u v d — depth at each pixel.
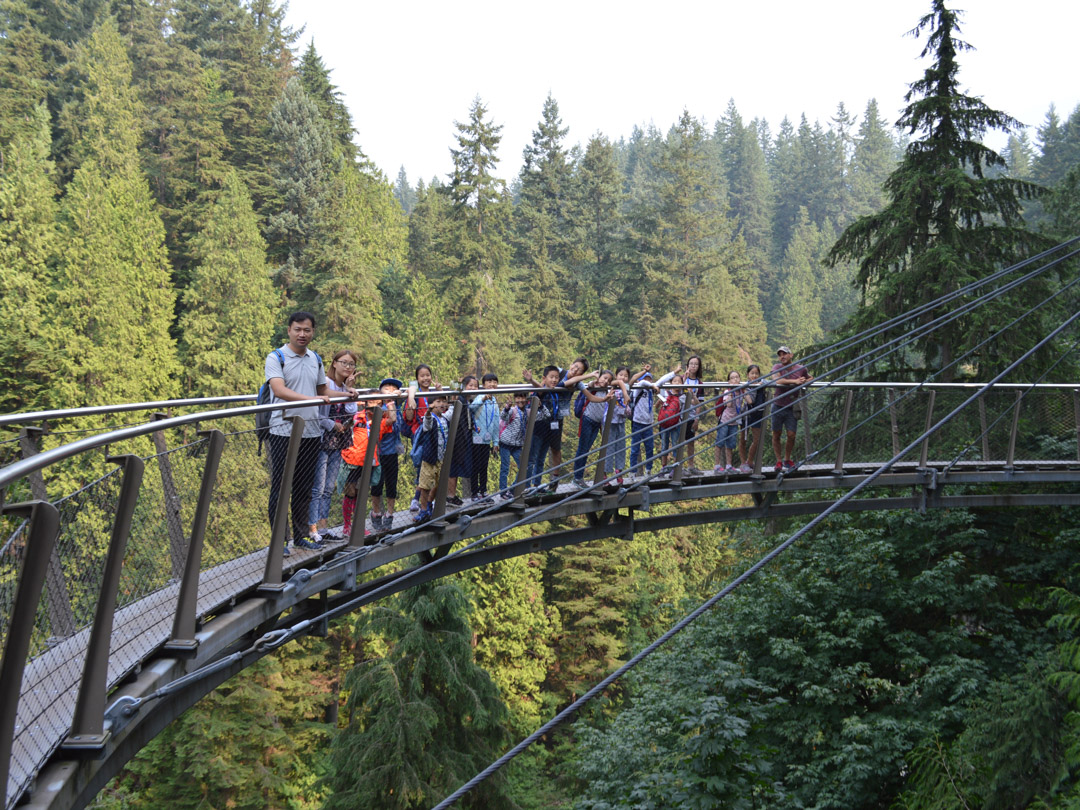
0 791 2.85
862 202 105.62
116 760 4.04
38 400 29.95
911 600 12.56
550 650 29.09
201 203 43.38
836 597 12.90
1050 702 8.88
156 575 4.47
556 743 27.50
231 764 19.78
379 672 16.12
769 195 104.06
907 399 13.48
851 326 16.48
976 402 13.35
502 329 45.91
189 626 4.42
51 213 33.34
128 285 31.58
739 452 12.03
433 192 66.62
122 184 34.84
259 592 5.48
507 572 27.59
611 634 30.50
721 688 11.19
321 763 21.14
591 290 52.16
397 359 36.75
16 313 30.05
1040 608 12.90
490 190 48.56
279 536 5.54
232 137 48.25
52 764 3.38
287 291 43.59
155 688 4.11
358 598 7.09
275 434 5.59
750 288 62.78
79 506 3.78
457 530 8.20
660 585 30.95
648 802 7.20
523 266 56.25
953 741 10.52
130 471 3.64
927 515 13.89
